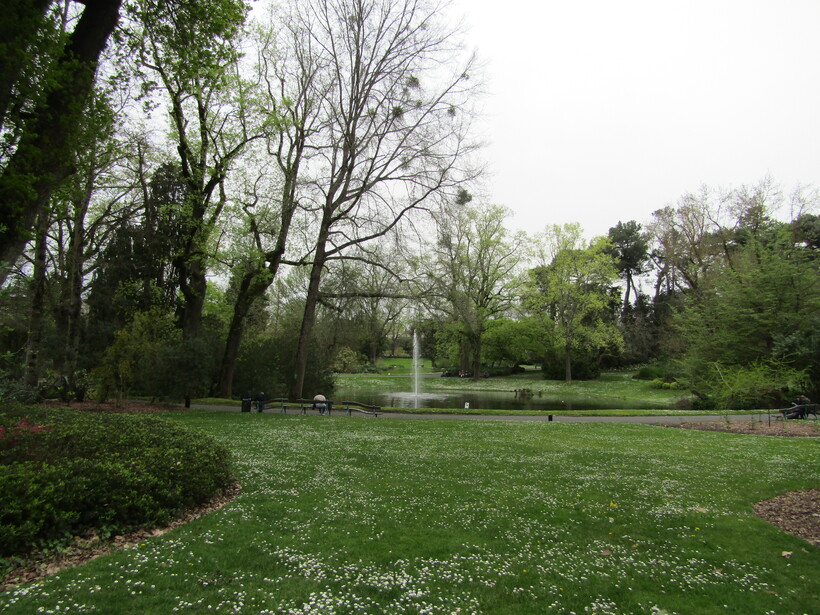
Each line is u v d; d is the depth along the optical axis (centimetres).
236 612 441
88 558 563
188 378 2272
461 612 464
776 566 588
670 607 485
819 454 1347
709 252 4178
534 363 6950
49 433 781
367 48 2556
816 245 4219
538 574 555
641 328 6162
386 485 927
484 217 5156
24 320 2867
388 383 5412
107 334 2919
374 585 511
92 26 919
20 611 423
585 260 5225
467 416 2353
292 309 4500
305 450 1275
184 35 1116
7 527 525
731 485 974
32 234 830
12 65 740
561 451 1348
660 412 2486
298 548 605
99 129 1048
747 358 2948
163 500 702
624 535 686
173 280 3053
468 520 732
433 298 2634
